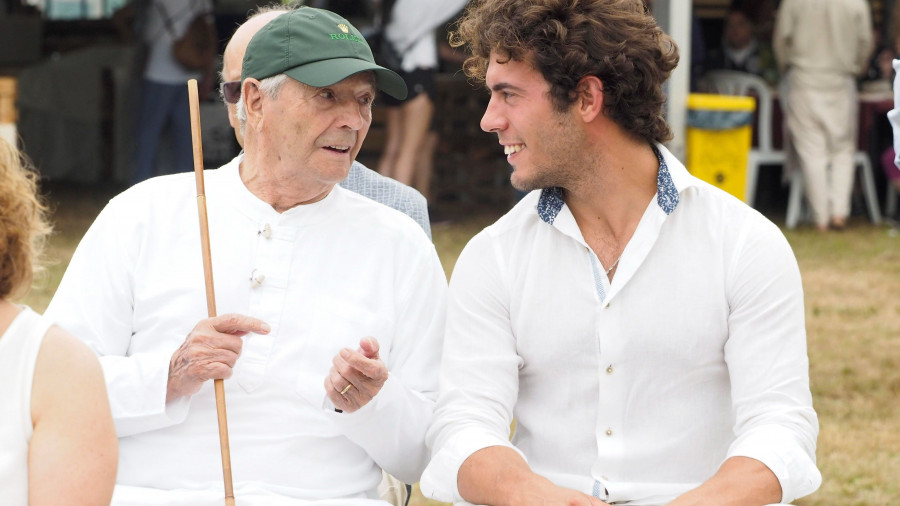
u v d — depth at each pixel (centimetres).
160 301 525
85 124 2333
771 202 2208
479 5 508
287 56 510
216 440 507
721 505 449
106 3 2605
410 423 507
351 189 628
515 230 514
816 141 1905
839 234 1900
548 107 482
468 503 480
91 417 351
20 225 347
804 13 1862
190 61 1808
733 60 2073
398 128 1784
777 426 470
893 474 857
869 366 1142
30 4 2498
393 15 1709
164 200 539
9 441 343
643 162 494
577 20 476
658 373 489
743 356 483
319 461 513
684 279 488
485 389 504
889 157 1995
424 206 636
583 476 495
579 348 496
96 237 537
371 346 472
